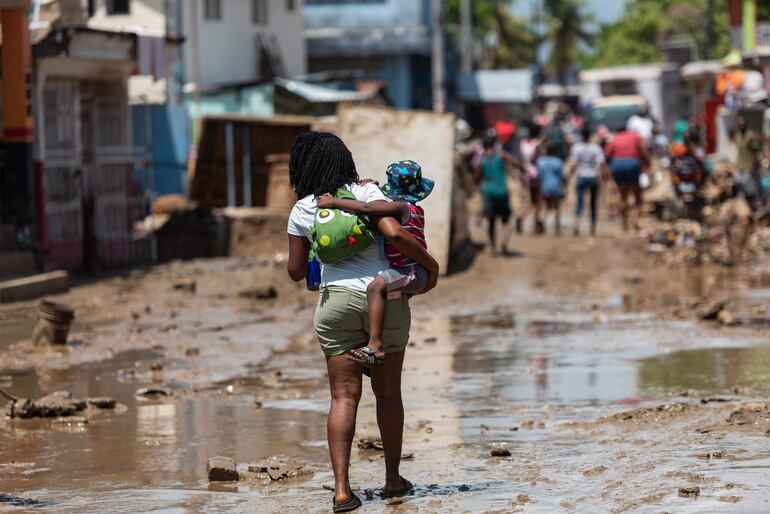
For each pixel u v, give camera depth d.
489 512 8.50
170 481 10.12
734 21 60.69
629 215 41.50
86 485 9.98
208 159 37.03
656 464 9.77
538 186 35.19
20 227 26.39
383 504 9.05
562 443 11.16
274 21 66.25
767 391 13.41
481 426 12.22
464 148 50.28
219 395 14.44
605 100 75.94
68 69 28.05
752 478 9.02
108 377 15.76
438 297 24.30
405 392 14.35
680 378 14.58
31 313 22.34
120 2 49.12
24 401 13.09
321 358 17.27
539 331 19.53
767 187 36.59
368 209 9.01
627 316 21.03
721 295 23.53
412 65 83.44
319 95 55.12
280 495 9.52
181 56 53.22
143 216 33.25
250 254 32.47
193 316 22.05
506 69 126.25
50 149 27.42
